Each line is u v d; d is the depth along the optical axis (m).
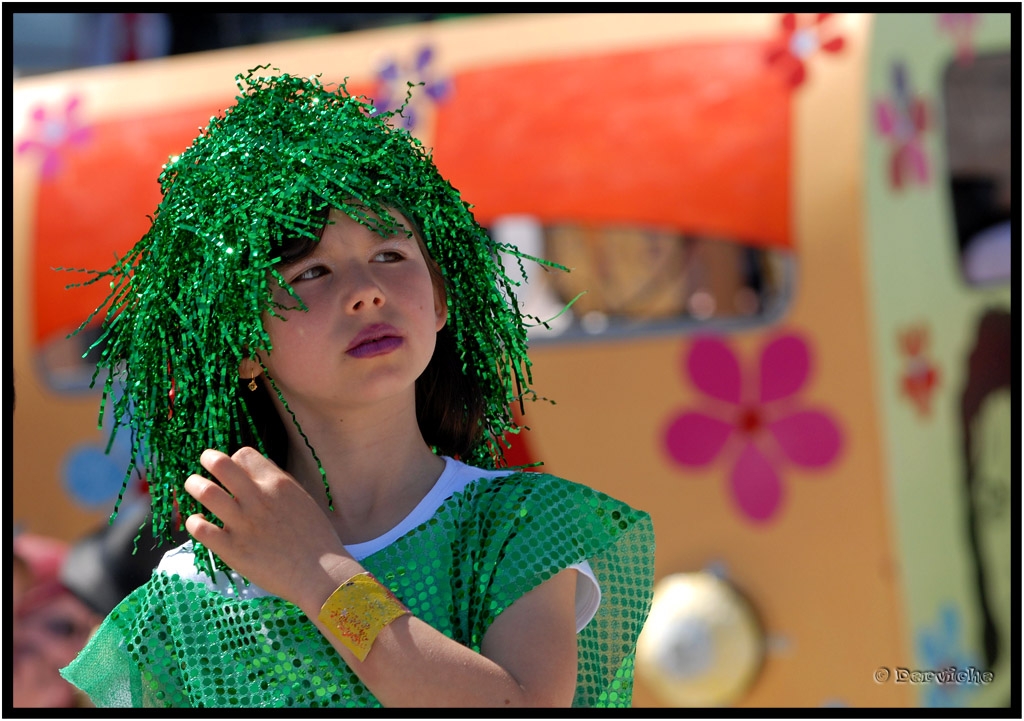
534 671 5.92
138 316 6.75
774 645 13.73
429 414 7.40
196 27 20.98
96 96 17.56
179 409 6.76
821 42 14.55
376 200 6.57
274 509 5.98
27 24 21.17
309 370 6.35
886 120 14.41
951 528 14.20
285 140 6.62
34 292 16.84
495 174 15.14
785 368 14.04
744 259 14.37
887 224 14.17
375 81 16.17
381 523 6.53
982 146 15.41
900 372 13.95
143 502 16.09
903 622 13.44
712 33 15.19
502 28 16.22
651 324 14.66
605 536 6.59
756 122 14.44
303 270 6.43
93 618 15.84
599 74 15.32
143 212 16.69
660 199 14.53
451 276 7.22
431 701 5.62
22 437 16.69
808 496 13.80
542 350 14.98
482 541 6.38
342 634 5.70
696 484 14.25
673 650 13.83
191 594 6.74
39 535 16.41
